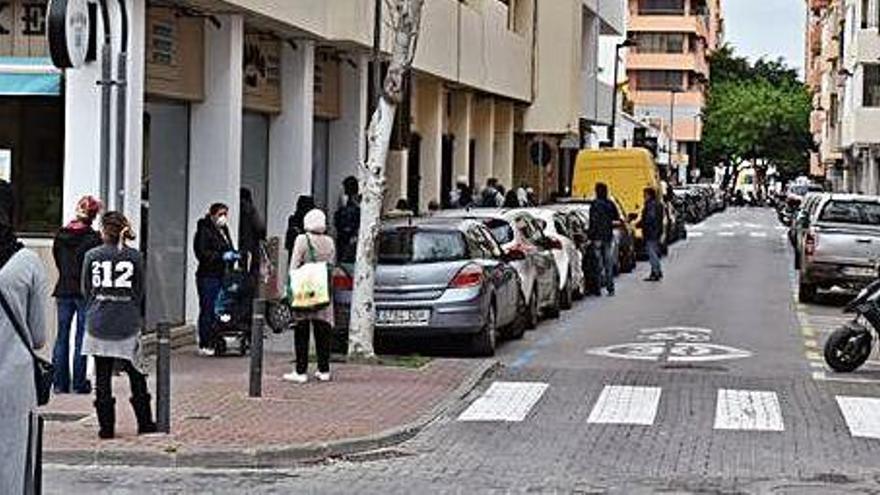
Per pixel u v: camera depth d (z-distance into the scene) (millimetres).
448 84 40125
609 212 34250
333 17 27578
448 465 13742
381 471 13445
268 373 19031
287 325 24172
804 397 18234
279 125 27516
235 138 23562
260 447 13781
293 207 27438
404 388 17953
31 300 8484
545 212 31484
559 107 51594
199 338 21328
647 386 18922
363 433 14719
